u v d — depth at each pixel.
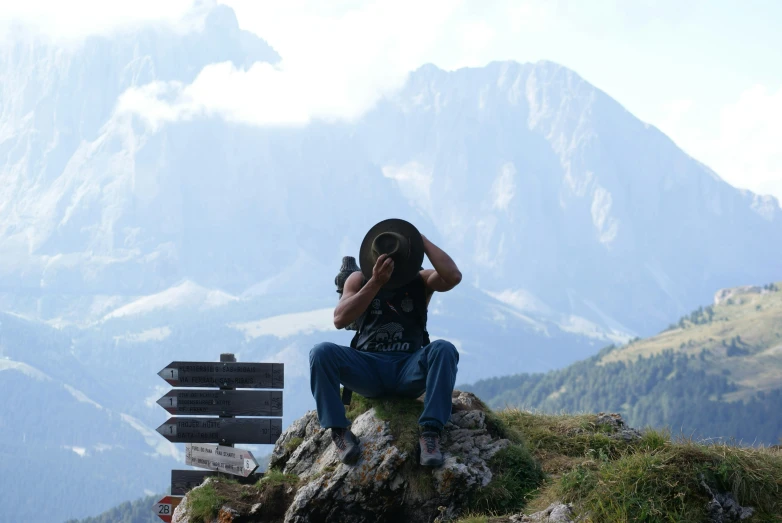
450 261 7.87
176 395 9.22
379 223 7.98
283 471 8.28
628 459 7.46
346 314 7.80
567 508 7.33
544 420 8.55
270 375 9.23
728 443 7.75
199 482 9.20
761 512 7.26
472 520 7.39
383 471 7.66
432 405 7.68
